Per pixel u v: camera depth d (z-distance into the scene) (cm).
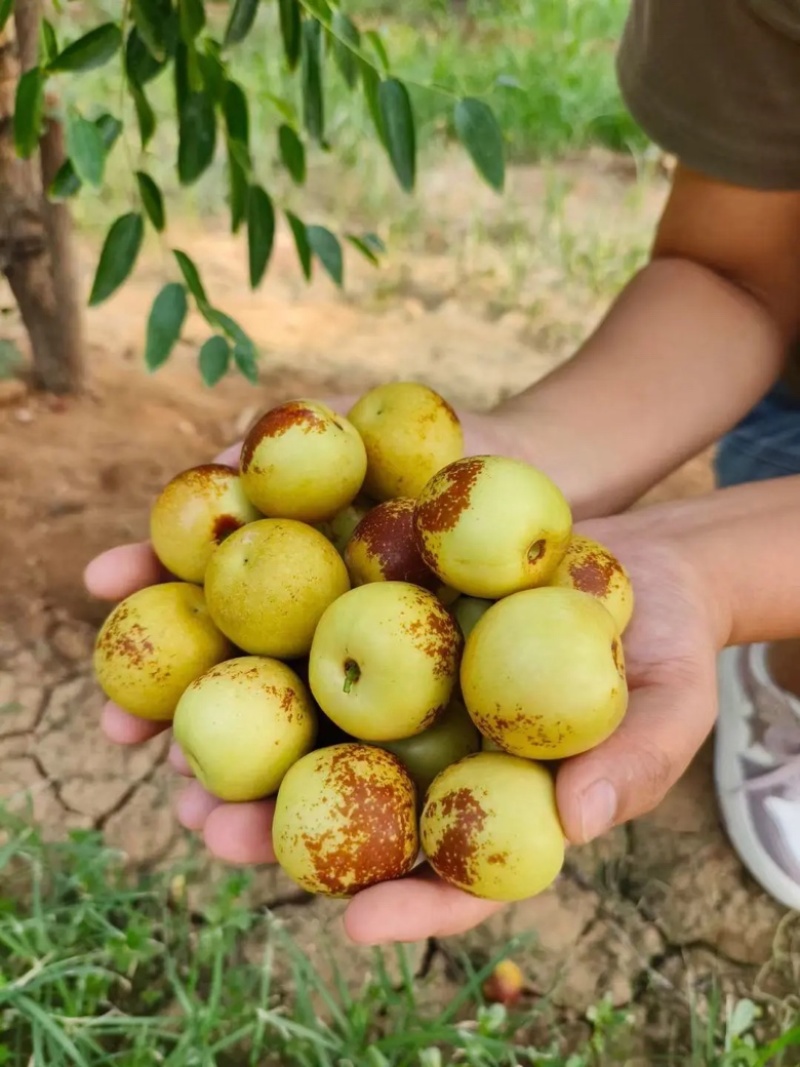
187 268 40
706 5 34
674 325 39
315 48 40
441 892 23
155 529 29
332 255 44
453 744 25
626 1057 36
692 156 37
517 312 75
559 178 92
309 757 24
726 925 40
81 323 57
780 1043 33
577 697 21
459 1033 33
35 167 52
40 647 47
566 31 112
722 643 28
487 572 24
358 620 24
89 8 82
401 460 29
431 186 88
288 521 27
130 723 28
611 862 42
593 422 37
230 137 40
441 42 106
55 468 54
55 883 38
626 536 30
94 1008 34
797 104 34
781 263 40
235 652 28
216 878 40
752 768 42
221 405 61
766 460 45
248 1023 34
